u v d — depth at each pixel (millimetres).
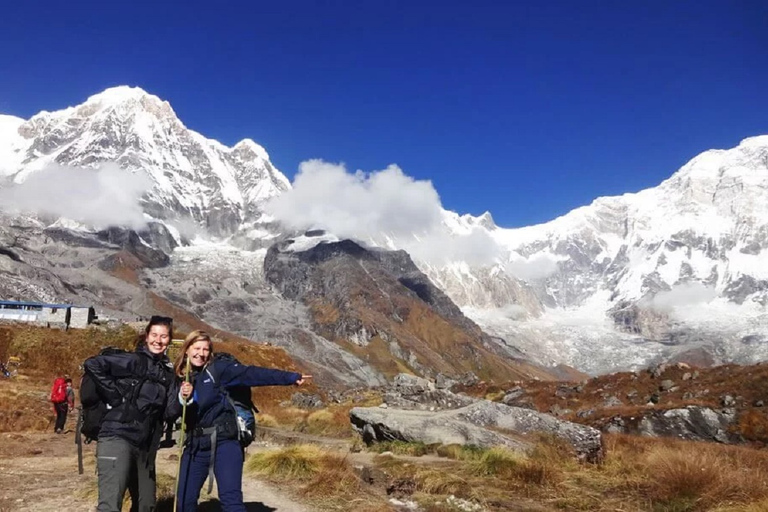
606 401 42375
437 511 9688
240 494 6430
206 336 6887
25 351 55000
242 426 6676
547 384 50344
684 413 30531
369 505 9594
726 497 9789
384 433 17016
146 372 6457
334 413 28469
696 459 11211
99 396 6379
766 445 27625
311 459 12125
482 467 12727
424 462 14070
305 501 9766
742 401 33812
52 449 17172
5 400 27672
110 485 6105
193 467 6539
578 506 10133
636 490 10977
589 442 14969
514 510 9922
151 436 6547
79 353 57312
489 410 17094
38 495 9562
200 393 6551
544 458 13492
